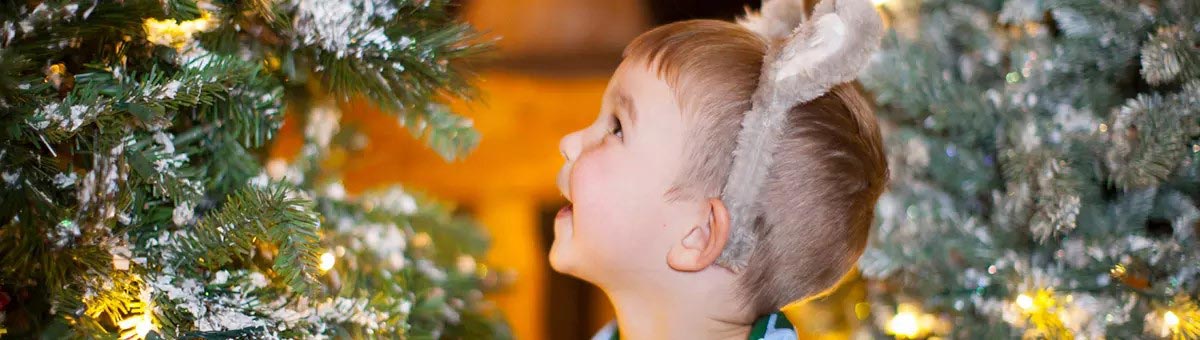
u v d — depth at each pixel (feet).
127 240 2.62
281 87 2.94
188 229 2.76
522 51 9.41
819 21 2.95
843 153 3.20
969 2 4.80
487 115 9.29
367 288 3.35
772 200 3.13
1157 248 4.15
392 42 2.86
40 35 2.45
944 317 4.71
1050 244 4.48
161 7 2.57
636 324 3.34
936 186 4.86
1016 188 4.46
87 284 2.59
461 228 4.23
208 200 2.98
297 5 2.75
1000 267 4.44
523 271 9.48
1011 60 4.59
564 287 10.03
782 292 3.23
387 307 3.14
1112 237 4.24
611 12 9.47
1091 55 4.32
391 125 8.50
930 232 4.64
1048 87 4.49
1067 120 4.27
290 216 2.66
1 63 2.27
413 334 3.38
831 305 5.51
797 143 3.13
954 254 4.70
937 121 4.58
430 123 3.05
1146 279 4.24
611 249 3.23
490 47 3.11
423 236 3.92
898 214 4.68
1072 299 4.24
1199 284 4.11
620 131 3.33
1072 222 4.14
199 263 2.73
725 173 3.16
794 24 3.41
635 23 9.50
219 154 2.98
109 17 2.50
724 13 9.07
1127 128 4.11
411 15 3.00
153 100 2.50
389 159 8.57
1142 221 4.24
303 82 3.27
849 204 3.23
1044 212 4.24
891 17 4.90
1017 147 4.34
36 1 2.49
